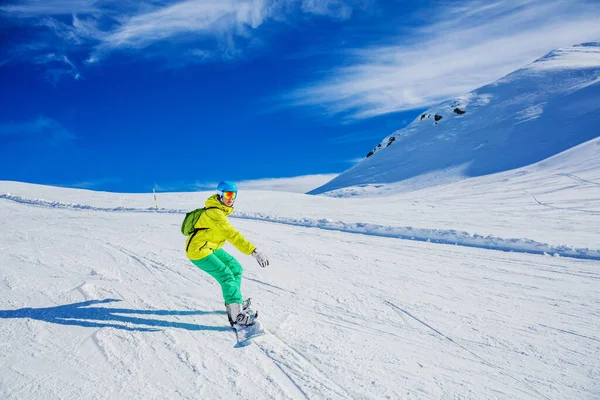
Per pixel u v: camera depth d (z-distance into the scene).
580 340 3.39
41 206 14.95
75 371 2.73
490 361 3.02
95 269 5.18
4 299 4.02
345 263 5.86
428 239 7.78
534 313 3.98
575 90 51.12
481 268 5.68
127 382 2.61
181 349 3.07
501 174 28.02
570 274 5.38
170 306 3.95
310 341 3.27
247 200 19.09
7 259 5.70
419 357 3.05
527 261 6.08
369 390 2.59
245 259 6.05
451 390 2.62
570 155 26.64
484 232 8.84
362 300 4.27
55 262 5.54
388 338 3.37
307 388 2.59
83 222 9.77
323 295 4.41
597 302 4.31
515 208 13.70
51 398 2.42
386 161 59.81
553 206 13.62
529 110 52.06
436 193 22.55
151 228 8.63
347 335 3.40
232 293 3.42
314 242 7.47
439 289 4.71
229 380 2.67
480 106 63.97
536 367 2.94
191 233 3.49
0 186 22.16
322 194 51.22
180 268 5.26
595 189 16.62
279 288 4.61
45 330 3.35
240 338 3.24
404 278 5.14
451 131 60.06
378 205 16.23
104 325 3.48
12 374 2.67
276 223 10.08
